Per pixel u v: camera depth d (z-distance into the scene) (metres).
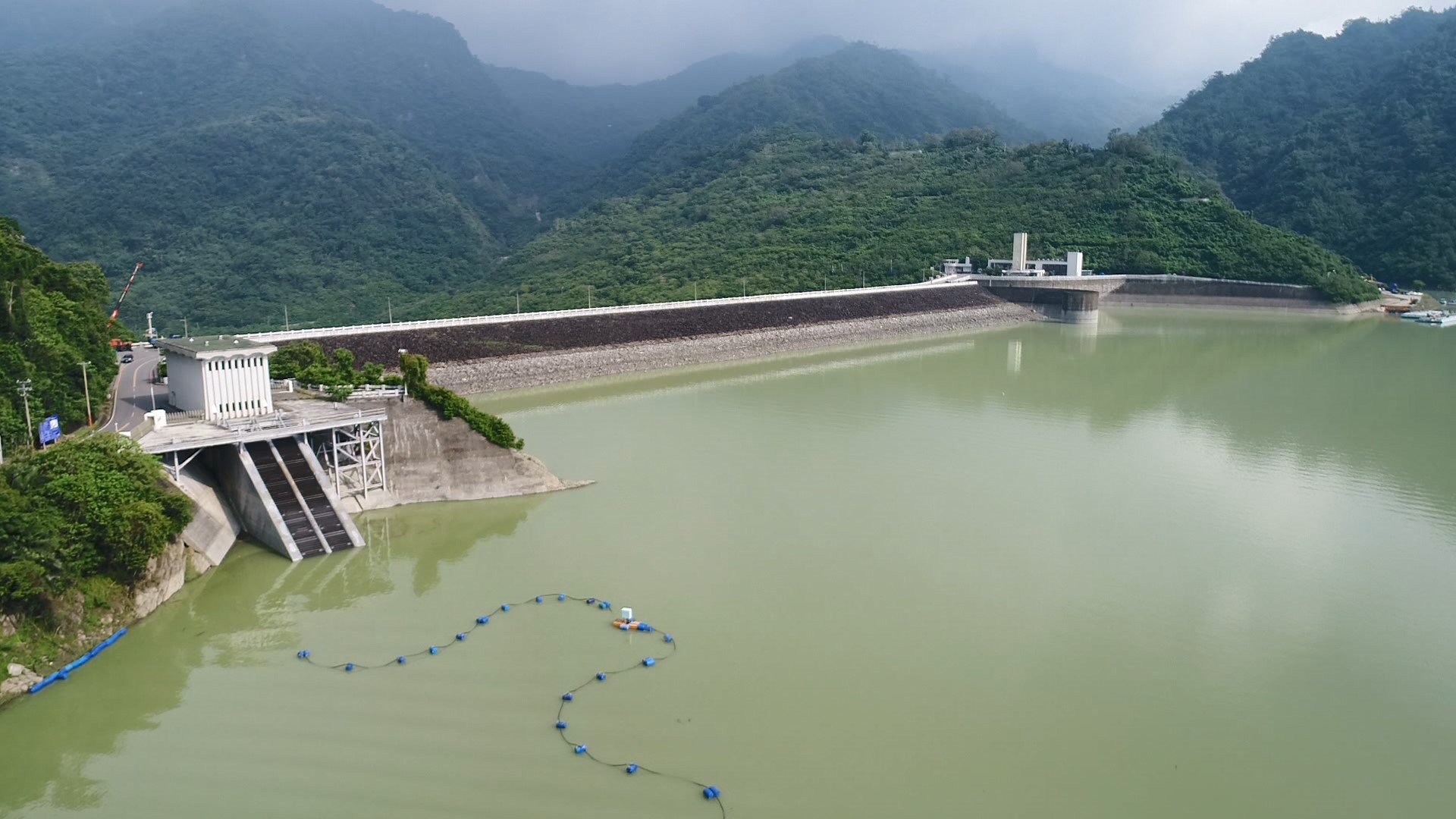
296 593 59.19
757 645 53.53
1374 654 53.78
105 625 51.72
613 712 46.66
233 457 67.06
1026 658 52.66
